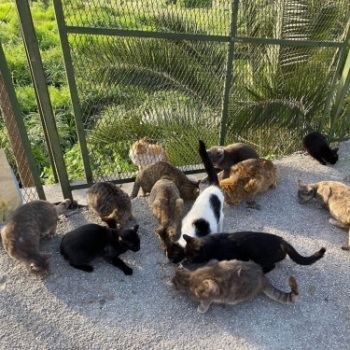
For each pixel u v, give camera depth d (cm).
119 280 136
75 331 119
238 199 173
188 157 213
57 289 132
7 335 117
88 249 134
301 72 212
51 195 192
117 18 152
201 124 202
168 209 151
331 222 165
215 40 170
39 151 272
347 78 210
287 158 220
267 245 133
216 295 120
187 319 123
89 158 183
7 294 129
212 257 136
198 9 162
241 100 208
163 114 190
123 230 140
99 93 169
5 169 160
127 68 168
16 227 135
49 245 151
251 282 121
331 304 129
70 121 308
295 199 183
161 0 155
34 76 143
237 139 223
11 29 394
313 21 199
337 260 146
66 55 148
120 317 123
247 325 121
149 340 116
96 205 158
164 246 144
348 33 197
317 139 209
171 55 173
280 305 128
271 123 221
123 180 193
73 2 141
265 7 197
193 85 186
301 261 129
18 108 146
